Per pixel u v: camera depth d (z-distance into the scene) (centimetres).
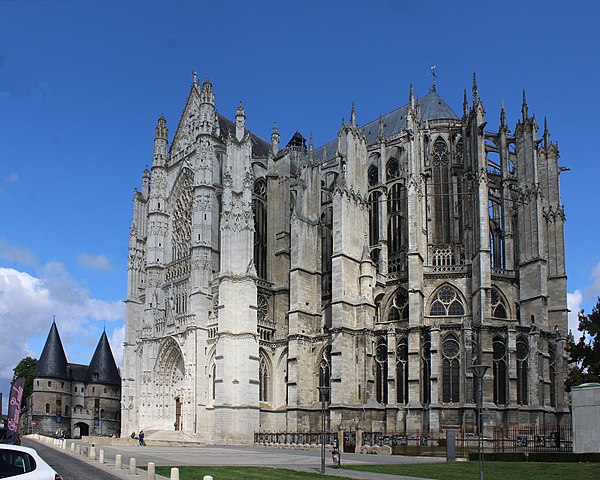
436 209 9694
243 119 10138
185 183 11138
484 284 8144
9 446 2266
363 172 9700
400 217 9769
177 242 11100
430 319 8550
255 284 9425
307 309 9544
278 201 10500
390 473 4678
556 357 8450
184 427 9406
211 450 7306
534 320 8425
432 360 8031
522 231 8794
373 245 9794
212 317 9725
